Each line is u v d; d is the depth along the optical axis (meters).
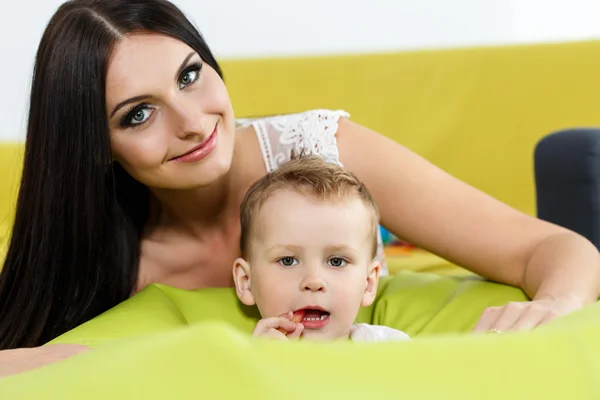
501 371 0.87
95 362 0.89
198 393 0.81
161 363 0.84
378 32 3.52
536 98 2.74
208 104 1.62
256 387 0.81
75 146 1.67
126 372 0.84
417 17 3.49
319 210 1.52
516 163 2.73
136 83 1.58
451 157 2.78
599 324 0.96
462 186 1.86
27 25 3.78
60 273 1.78
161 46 1.59
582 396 0.86
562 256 1.63
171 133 1.61
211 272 1.96
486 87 2.80
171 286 1.95
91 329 1.53
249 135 1.97
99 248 1.79
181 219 1.92
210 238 1.93
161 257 1.94
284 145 1.93
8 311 1.81
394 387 0.84
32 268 1.77
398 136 2.82
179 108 1.58
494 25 3.47
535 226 1.76
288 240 1.52
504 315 1.47
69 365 0.91
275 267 1.54
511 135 2.75
